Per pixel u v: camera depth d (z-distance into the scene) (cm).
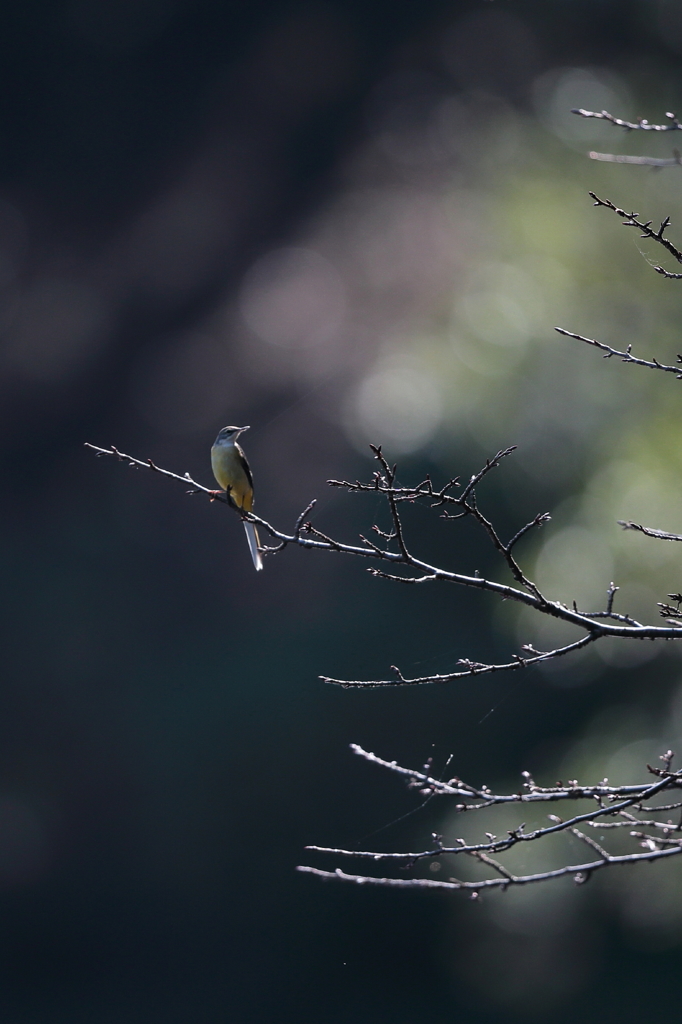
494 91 2409
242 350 2614
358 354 2353
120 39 2847
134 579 2350
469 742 1600
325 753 1739
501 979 1612
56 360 2731
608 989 1495
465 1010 1630
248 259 2856
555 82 1716
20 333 2769
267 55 2916
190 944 1927
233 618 2170
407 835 1672
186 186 2948
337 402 2278
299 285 2666
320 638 1828
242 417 2472
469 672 482
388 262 2508
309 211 2886
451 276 1912
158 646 2234
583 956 1502
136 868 1978
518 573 486
